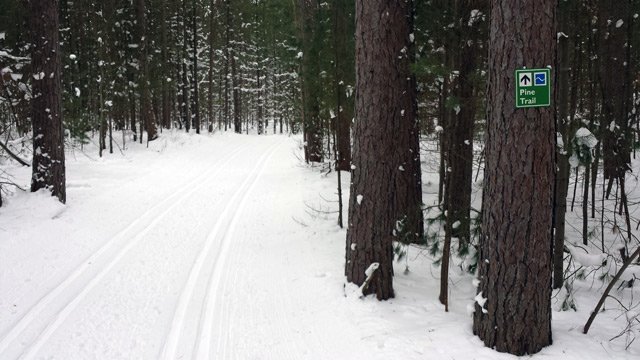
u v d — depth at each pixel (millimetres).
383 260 4680
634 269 4820
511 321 3283
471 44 5223
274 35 19953
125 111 21625
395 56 4559
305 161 16750
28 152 13711
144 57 21031
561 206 4715
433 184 12008
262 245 7246
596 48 6758
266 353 3877
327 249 6770
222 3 32062
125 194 10906
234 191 12180
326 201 10211
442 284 4516
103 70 18281
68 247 6809
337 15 7438
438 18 5406
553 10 3086
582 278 4875
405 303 4602
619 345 3363
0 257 6078
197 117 27094
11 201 8344
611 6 6859
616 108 6828
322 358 3732
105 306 4875
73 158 16438
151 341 4121
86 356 3863
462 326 3811
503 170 3246
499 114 3240
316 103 9508
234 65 35969
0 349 3961
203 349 3963
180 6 27859
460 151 5973
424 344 3619
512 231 3232
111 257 6520
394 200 4691
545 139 3141
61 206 8523
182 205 10219
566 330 3684
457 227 4613
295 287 5363
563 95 4547
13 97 10375
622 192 6102
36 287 5340
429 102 7742
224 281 5652
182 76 30500
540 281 3244
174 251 6914
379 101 4566
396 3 4586
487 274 3428
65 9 20750
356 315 4371
